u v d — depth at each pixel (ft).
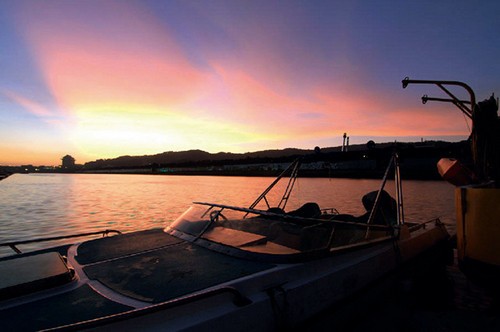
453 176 18.69
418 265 16.79
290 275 9.61
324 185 194.90
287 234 13.98
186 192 144.36
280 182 215.31
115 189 166.71
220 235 11.94
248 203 89.04
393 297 14.26
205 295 7.07
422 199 98.94
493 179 18.43
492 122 18.52
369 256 13.02
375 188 163.32
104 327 6.20
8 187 180.75
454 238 25.91
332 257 11.35
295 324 9.19
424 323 13.14
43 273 7.99
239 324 7.66
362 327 12.10
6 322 6.39
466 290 17.94
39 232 43.73
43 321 6.44
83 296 7.57
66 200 95.76
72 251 10.94
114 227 47.91
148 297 7.48
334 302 10.72
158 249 11.18
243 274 8.93
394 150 17.04
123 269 9.26
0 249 33.50
